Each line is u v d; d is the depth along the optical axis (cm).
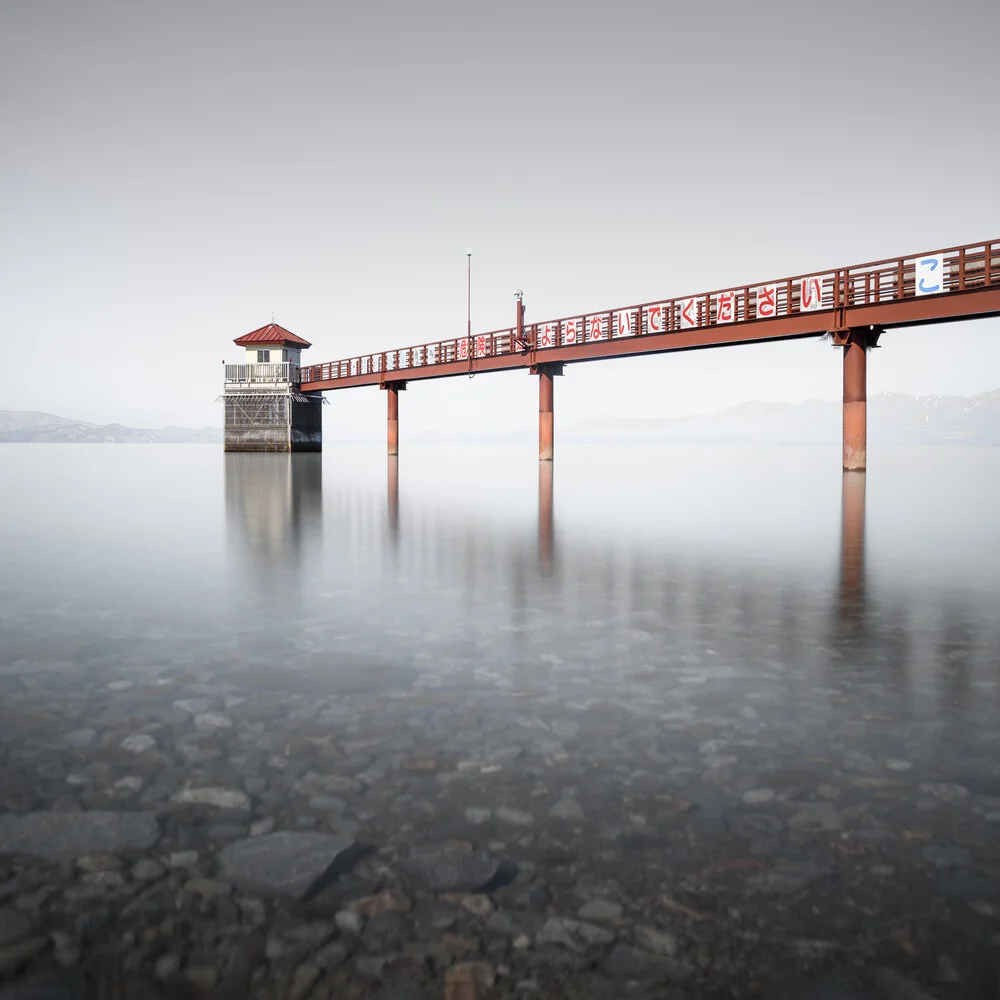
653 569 1051
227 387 6347
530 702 508
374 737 449
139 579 978
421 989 248
